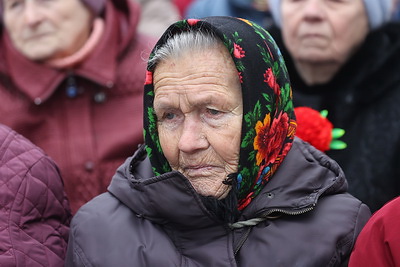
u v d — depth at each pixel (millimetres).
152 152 3383
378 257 3029
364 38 4727
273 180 3314
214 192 3248
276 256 3164
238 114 3191
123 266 3213
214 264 3168
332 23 4648
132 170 3492
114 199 3451
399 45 4656
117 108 5121
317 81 4777
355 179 4406
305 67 4793
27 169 3564
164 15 6801
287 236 3207
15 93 5133
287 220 3260
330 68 4730
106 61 5121
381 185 4379
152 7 6789
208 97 3139
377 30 4738
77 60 5062
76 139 5027
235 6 6652
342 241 3219
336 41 4668
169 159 3289
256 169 3254
